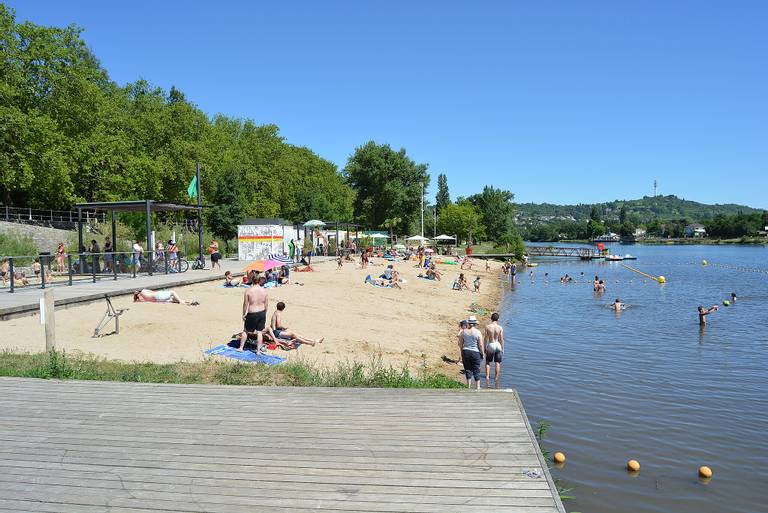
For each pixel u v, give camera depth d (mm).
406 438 6527
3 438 6559
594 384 13875
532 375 14781
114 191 48438
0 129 39062
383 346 16031
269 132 80938
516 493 5137
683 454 9438
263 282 23547
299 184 89500
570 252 100875
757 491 8117
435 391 8531
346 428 6879
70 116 45781
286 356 12727
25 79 41656
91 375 9461
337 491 5191
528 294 37406
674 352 17938
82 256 22453
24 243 31344
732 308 29703
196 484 5355
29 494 5168
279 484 5344
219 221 57250
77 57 47438
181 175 54938
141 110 57656
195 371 10055
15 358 10500
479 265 63469
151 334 13359
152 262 26094
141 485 5340
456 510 4824
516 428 6855
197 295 20328
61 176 42594
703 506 7660
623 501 7766
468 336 13227
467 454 6051
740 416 11414
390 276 32500
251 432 6742
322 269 37656
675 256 98312
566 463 9016
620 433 10398
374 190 84188
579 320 25266
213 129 67312
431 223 105000
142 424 7031
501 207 119688
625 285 44344
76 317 14930
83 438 6555
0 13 41344
